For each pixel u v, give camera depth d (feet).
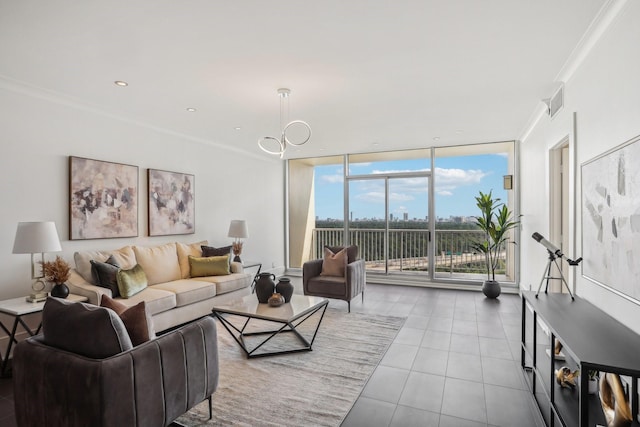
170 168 16.07
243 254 20.65
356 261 16.15
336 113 13.64
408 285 20.48
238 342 10.63
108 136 13.34
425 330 12.47
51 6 6.54
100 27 7.33
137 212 14.40
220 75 9.90
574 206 9.16
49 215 11.41
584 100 8.50
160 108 12.93
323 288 15.21
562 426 6.08
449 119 14.49
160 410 6.04
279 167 24.38
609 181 7.02
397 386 8.48
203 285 13.44
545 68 9.43
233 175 19.93
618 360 4.92
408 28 7.45
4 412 7.44
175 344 6.38
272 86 10.77
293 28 7.43
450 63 9.16
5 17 6.90
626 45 6.40
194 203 17.28
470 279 19.92
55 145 11.59
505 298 17.20
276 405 7.65
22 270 10.74
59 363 5.47
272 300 10.71
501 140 18.53
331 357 10.16
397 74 9.86
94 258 11.84
